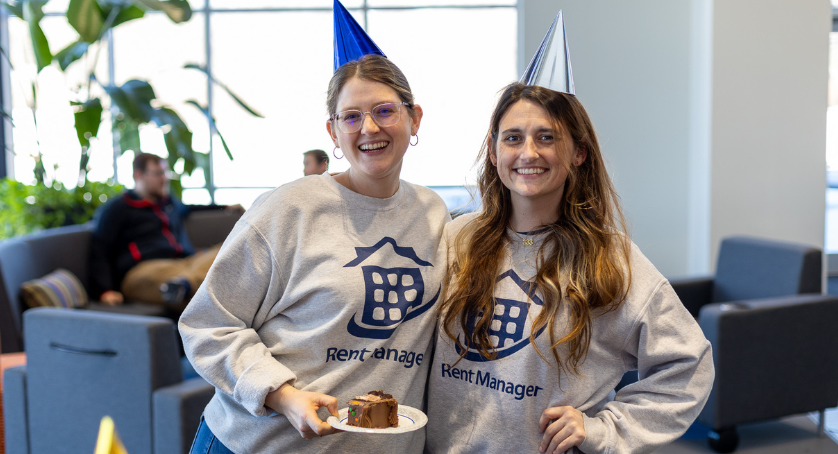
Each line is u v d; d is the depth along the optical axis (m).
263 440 1.29
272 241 1.29
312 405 1.18
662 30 4.88
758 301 2.94
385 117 1.29
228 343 1.28
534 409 1.30
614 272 1.28
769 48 4.54
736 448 2.98
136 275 4.15
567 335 1.27
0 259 3.49
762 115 4.59
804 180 4.62
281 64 7.08
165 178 4.54
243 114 7.15
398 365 1.32
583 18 4.87
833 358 3.00
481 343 1.32
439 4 7.03
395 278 1.33
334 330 1.27
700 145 4.78
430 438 1.43
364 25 7.05
